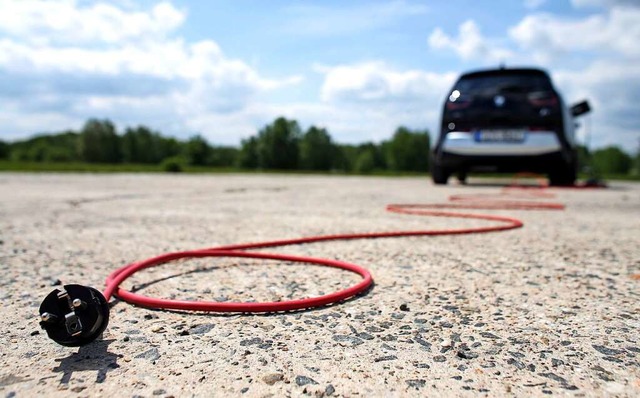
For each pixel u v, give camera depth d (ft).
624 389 4.08
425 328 5.49
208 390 4.04
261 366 4.50
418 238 11.53
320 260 8.72
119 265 8.70
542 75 27.45
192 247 10.41
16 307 6.26
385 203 20.49
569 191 29.04
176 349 4.89
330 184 38.01
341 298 6.43
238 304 5.99
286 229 12.97
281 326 5.56
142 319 5.78
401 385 4.14
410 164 319.47
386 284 7.36
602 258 9.21
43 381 4.20
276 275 8.02
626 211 17.78
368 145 372.79
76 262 8.91
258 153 321.52
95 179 44.42
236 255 9.07
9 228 12.97
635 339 5.16
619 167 269.44
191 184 36.45
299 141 327.67
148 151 345.31
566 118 27.81
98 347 4.94
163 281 7.61
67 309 4.60
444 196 24.59
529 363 4.58
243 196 24.29
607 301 6.49
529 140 27.27
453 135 28.81
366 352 4.83
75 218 15.11
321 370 4.42
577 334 5.30
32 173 60.08
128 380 4.21
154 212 16.83
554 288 7.14
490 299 6.59
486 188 31.71
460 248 10.27
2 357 4.69
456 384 4.16
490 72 28.25
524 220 15.01
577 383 4.18
